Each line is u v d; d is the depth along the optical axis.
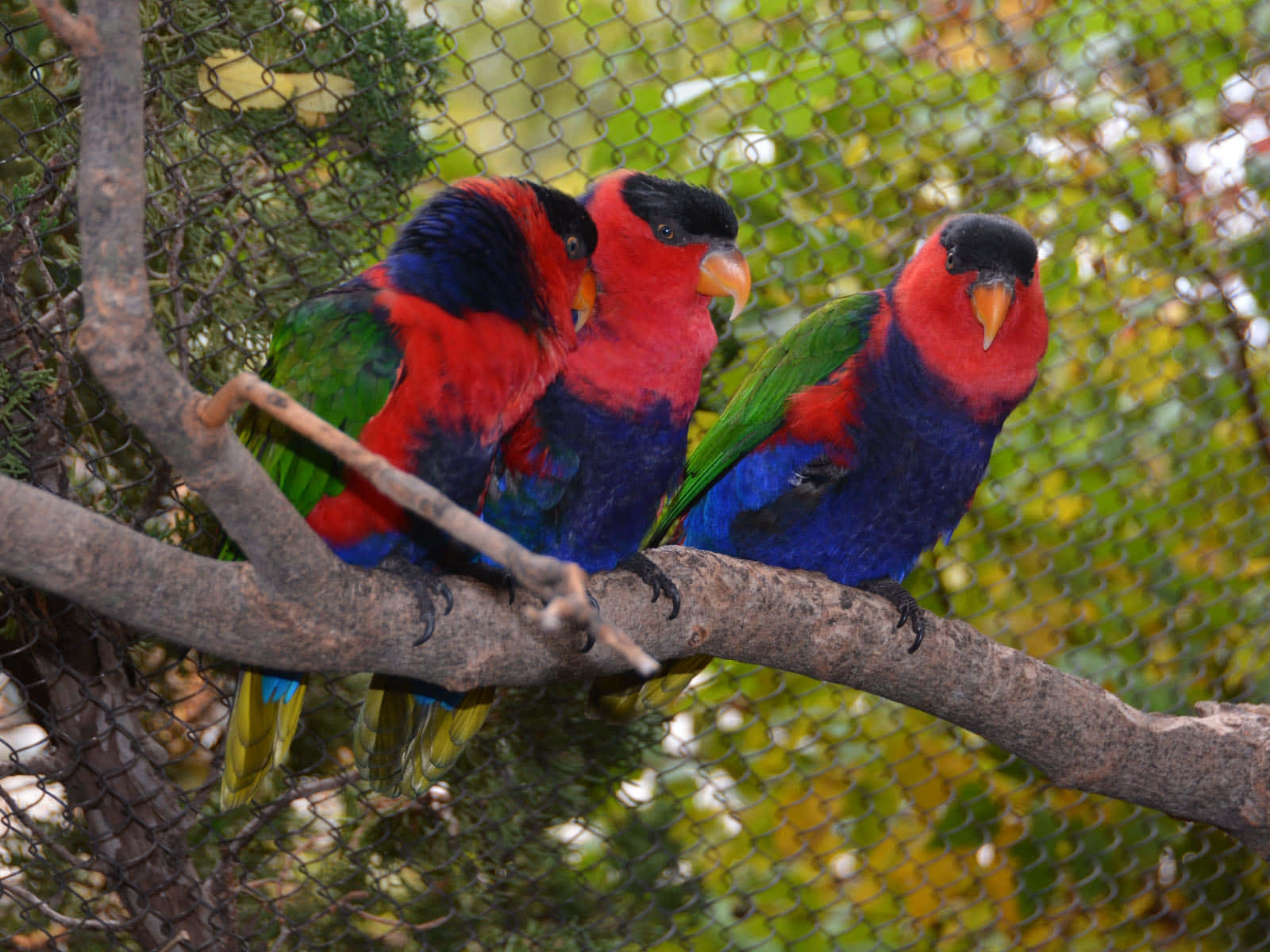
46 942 3.49
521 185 2.60
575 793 3.89
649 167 4.39
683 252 2.88
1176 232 5.15
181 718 3.87
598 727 3.89
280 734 2.48
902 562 3.23
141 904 3.42
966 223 3.06
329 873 3.75
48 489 3.22
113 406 3.36
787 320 4.45
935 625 2.81
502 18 4.38
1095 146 4.79
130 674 3.52
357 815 3.85
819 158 4.57
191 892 3.59
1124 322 4.92
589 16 4.52
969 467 3.14
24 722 3.72
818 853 4.76
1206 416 5.26
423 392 2.34
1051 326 4.83
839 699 4.85
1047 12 4.98
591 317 2.86
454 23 4.31
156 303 3.43
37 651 3.46
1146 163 4.91
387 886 3.83
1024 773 4.92
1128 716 2.85
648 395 2.89
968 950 4.98
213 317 3.27
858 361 3.05
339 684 3.77
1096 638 4.97
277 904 3.69
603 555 3.04
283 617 1.92
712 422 4.34
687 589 2.60
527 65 4.41
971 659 2.78
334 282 3.40
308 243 3.43
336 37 3.37
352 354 2.34
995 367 3.02
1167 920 5.09
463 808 3.83
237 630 1.90
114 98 1.43
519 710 3.84
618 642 1.20
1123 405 5.16
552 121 3.69
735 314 2.91
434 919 3.79
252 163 3.41
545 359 2.55
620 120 4.43
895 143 4.70
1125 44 4.79
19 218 3.05
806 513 3.14
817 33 4.45
